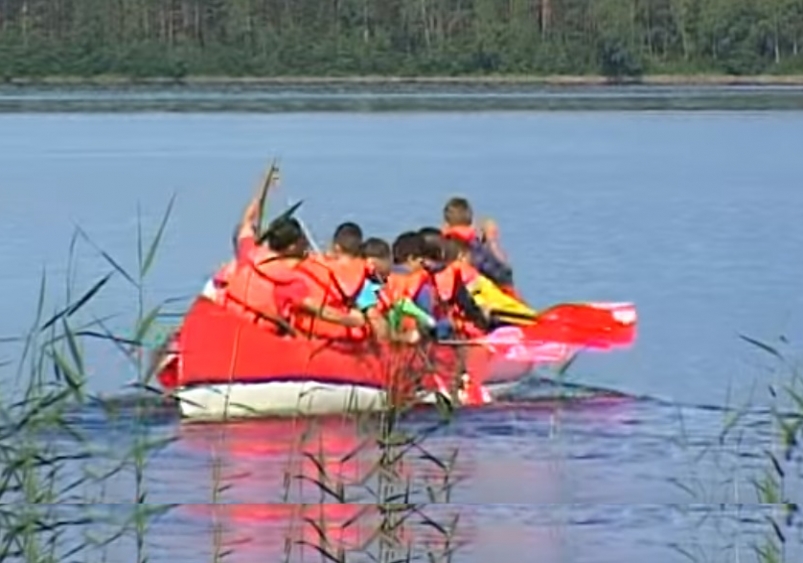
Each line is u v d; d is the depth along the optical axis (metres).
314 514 36.09
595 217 98.19
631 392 49.25
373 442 37.66
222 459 39.78
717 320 62.72
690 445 42.72
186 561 33.88
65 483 34.00
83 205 105.44
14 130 179.00
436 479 38.69
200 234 90.44
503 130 181.38
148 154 146.12
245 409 43.69
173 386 43.53
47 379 37.81
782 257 80.50
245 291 45.31
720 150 154.38
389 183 118.81
